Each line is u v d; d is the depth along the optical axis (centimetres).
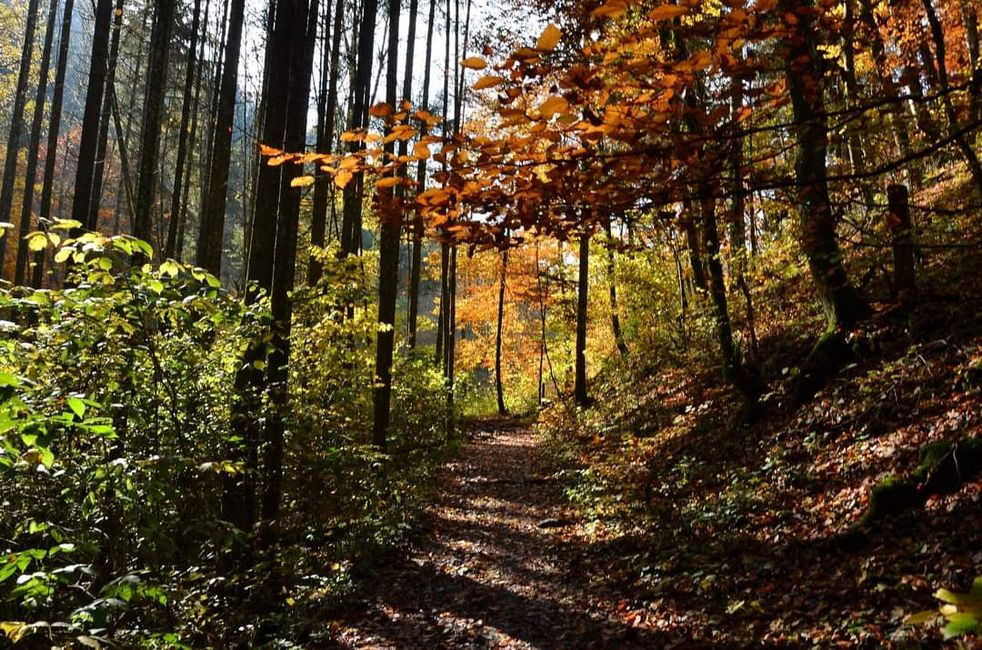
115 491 339
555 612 599
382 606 637
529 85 181
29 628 231
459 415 2097
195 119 1792
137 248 381
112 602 255
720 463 883
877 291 913
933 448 571
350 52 1600
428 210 212
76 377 392
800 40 197
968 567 425
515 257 2298
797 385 895
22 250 1855
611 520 838
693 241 680
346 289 856
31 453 280
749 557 584
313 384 784
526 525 931
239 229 3184
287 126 618
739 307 1295
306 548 722
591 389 2081
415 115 183
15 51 2509
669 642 498
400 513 914
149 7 1664
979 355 676
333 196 1232
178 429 450
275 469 600
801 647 432
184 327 437
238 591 529
